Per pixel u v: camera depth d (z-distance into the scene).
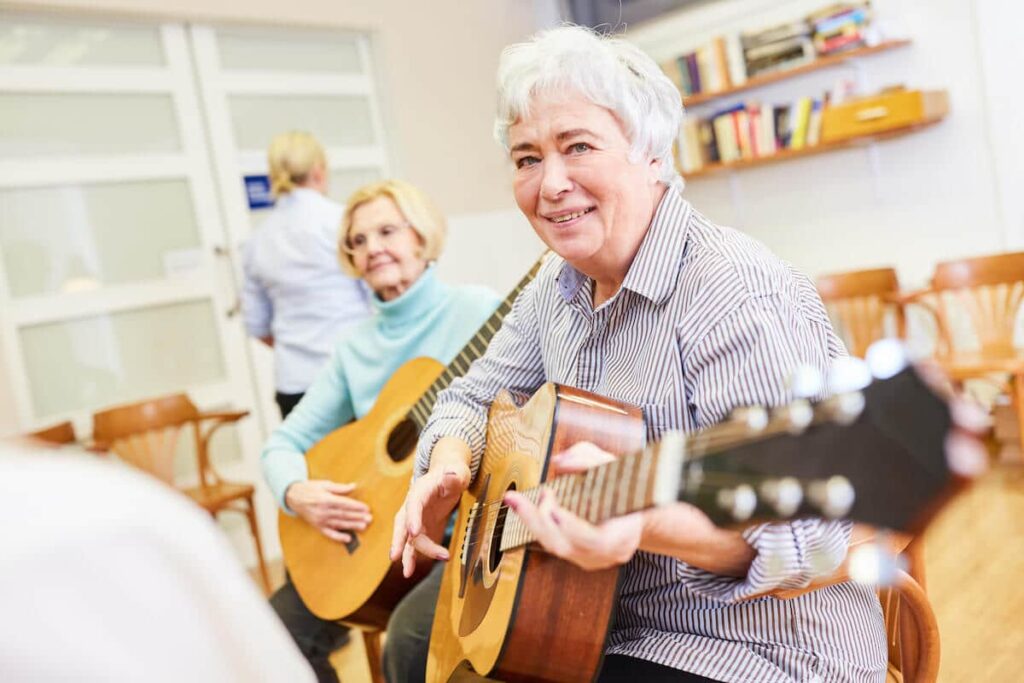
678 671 1.04
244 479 4.69
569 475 0.96
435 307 2.16
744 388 1.00
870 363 0.64
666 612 1.10
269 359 4.83
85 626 0.45
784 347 0.99
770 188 5.54
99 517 0.47
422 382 2.02
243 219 4.84
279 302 3.55
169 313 4.52
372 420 2.06
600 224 1.16
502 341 1.56
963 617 2.52
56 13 4.22
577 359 1.29
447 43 5.80
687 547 0.87
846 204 5.22
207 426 4.57
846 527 0.87
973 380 4.44
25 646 0.44
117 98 4.42
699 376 1.06
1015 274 3.90
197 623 0.49
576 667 1.04
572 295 1.30
